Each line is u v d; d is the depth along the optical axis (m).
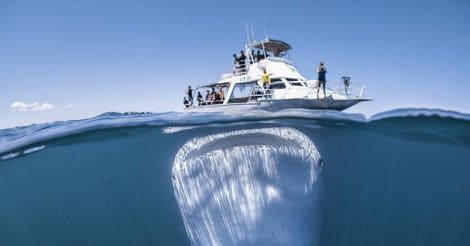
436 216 10.92
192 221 4.84
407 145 11.84
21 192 11.91
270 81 12.98
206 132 10.47
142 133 10.23
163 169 11.28
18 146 9.30
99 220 11.31
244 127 10.34
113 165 11.31
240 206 4.67
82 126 9.30
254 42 14.56
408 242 9.91
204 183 4.93
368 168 11.91
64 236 11.56
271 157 5.07
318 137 10.63
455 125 10.02
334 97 12.19
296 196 4.94
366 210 10.56
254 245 4.46
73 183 11.58
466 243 9.93
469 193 12.27
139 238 10.29
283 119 9.91
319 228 5.02
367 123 10.00
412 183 12.27
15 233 12.40
